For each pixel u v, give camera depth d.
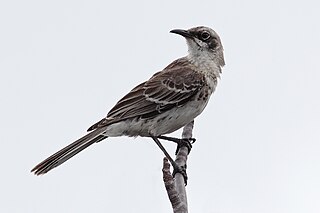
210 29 14.20
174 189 7.43
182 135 13.29
